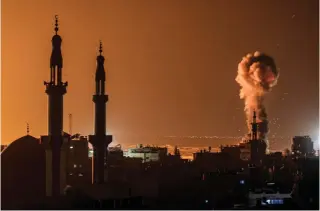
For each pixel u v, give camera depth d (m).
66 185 162.75
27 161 150.25
